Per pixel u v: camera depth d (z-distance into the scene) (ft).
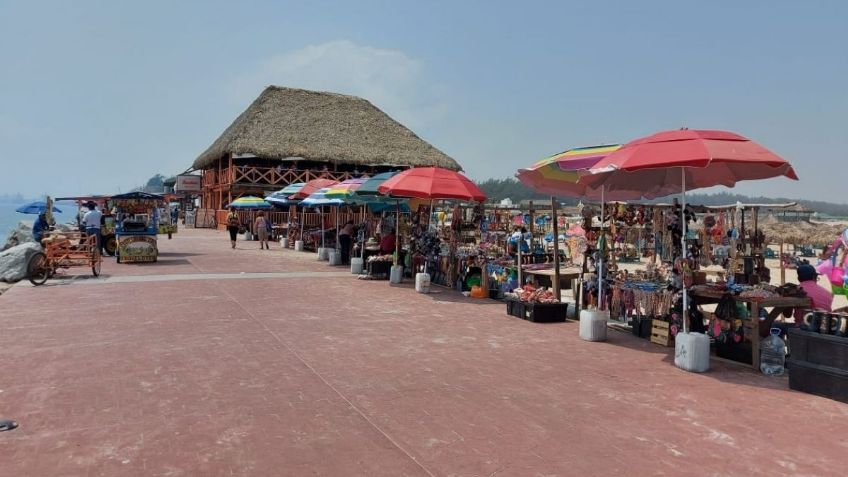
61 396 17.53
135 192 58.59
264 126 131.75
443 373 21.01
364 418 16.19
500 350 24.93
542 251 51.88
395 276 47.06
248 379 19.61
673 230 34.12
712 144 21.09
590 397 18.63
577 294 34.30
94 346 23.80
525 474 12.89
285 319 30.48
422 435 15.05
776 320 27.53
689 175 29.25
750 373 22.09
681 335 22.54
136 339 25.12
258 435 14.76
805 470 13.41
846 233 30.76
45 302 34.65
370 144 139.33
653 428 15.96
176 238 102.01
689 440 15.12
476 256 44.11
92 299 35.91
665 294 27.02
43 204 64.34
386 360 22.61
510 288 38.55
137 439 14.37
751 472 13.24
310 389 18.70
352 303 36.47
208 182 153.89
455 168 144.15
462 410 17.07
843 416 17.12
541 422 16.22
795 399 18.76
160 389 18.35
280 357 22.61
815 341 19.25
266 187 125.39
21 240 75.36
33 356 22.09
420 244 50.62
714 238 40.78
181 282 44.45
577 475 12.89
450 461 13.50
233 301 35.91
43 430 14.87
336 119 144.87
